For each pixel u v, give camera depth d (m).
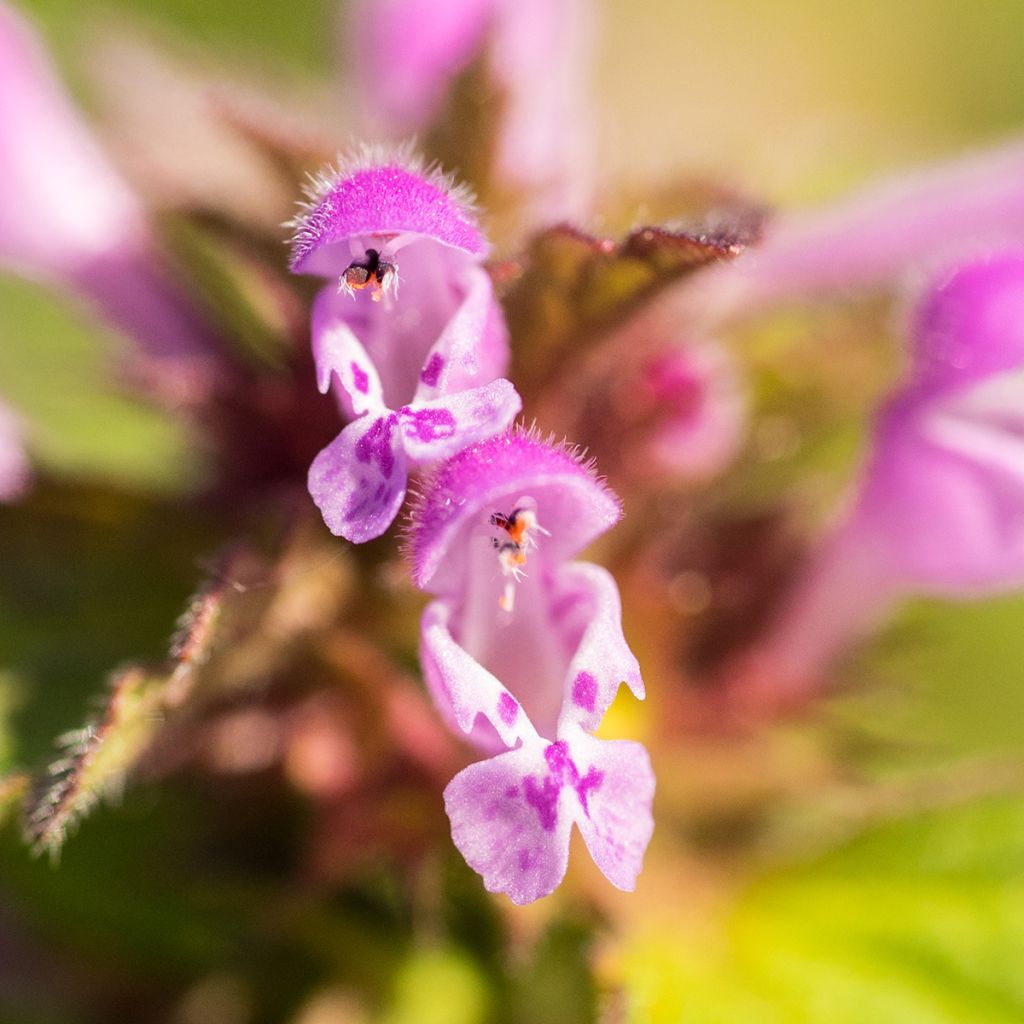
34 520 0.07
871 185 0.08
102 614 0.07
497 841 0.06
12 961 0.08
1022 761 0.07
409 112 0.08
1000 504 0.07
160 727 0.07
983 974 0.07
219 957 0.08
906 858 0.07
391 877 0.07
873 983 0.07
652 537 0.07
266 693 0.07
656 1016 0.07
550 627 0.07
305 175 0.07
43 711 0.07
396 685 0.07
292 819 0.07
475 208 0.07
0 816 0.07
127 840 0.08
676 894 0.07
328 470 0.06
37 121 0.08
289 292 0.07
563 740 0.06
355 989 0.08
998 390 0.07
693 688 0.07
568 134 0.08
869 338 0.07
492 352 0.07
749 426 0.07
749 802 0.07
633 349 0.07
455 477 0.07
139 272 0.08
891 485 0.07
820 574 0.07
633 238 0.07
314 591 0.07
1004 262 0.07
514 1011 0.08
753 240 0.07
